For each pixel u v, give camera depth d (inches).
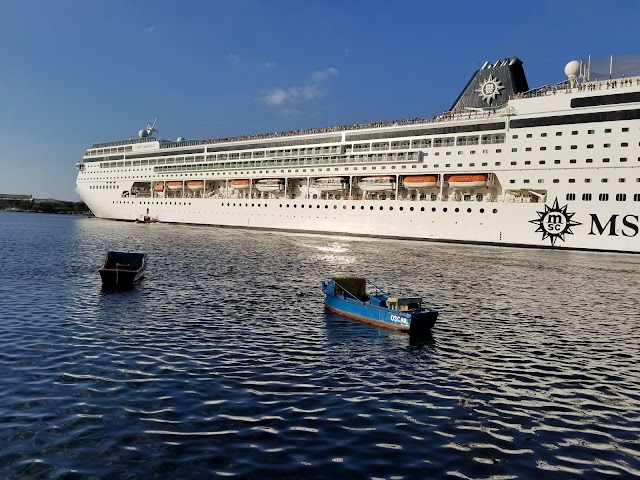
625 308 1003.3
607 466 368.2
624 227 1921.8
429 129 2471.7
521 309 976.3
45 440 375.6
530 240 2135.8
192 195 3683.6
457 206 2325.3
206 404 457.1
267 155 3147.1
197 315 835.4
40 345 627.2
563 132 2047.2
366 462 359.9
